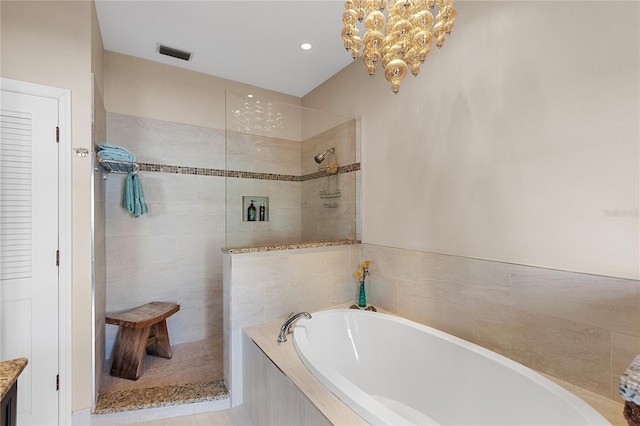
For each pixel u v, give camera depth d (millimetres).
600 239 1255
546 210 1417
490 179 1637
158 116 2629
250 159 2492
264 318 2092
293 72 2812
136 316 2230
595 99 1260
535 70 1444
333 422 1109
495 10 1601
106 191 2383
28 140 1615
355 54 1332
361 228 2537
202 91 2834
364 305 2340
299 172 2699
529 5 1462
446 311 1876
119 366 2131
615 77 1206
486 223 1661
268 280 2113
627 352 1183
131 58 2516
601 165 1248
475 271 1714
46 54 1662
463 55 1760
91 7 1802
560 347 1373
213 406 1896
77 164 1736
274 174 2594
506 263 1573
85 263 1752
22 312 1598
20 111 1597
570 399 1156
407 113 2123
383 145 2322
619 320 1204
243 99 2473
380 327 2025
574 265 1330
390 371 1909
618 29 1197
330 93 2908
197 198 2805
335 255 2436
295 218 2682
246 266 2020
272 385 1560
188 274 2760
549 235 1410
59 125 1689
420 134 2029
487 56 1640
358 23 1961
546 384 1258
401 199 2180
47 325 1649
